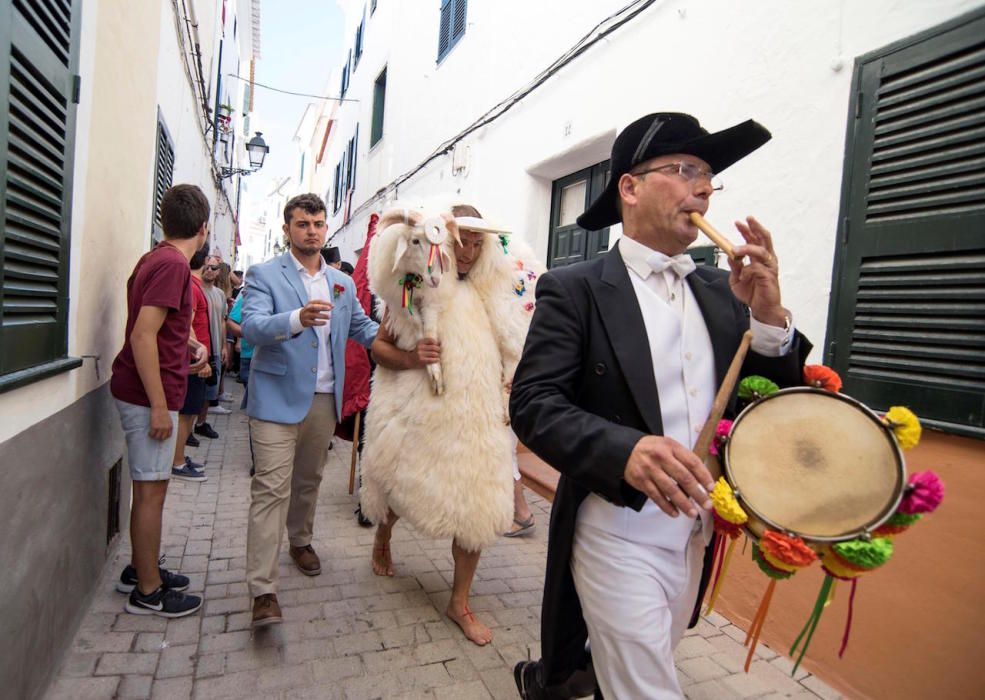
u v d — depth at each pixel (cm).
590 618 143
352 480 446
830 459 115
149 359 241
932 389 216
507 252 266
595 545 143
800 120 273
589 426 121
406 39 949
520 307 265
